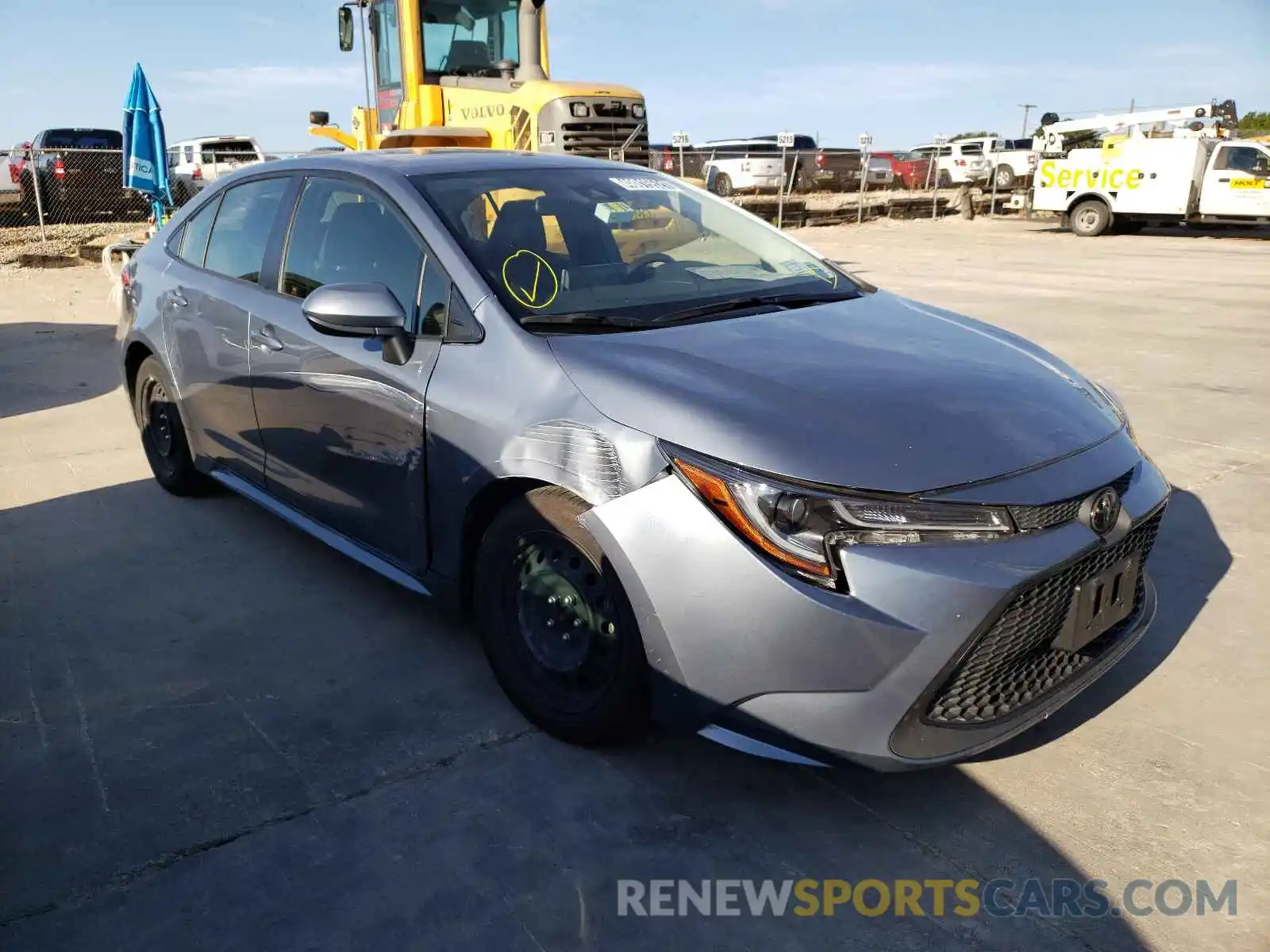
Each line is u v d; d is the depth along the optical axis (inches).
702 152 926.4
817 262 145.9
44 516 175.5
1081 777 102.8
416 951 80.6
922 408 97.2
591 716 103.2
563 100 351.9
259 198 155.0
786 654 87.5
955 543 88.4
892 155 1189.1
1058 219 964.6
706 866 90.4
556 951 80.8
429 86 365.4
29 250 575.5
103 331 354.0
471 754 106.4
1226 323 364.8
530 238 124.0
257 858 90.9
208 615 138.3
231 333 150.3
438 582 120.0
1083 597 96.7
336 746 108.0
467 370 111.3
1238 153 732.0
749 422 92.0
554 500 101.3
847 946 81.7
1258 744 108.1
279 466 146.9
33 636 132.3
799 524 87.3
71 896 86.2
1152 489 106.0
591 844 93.0
